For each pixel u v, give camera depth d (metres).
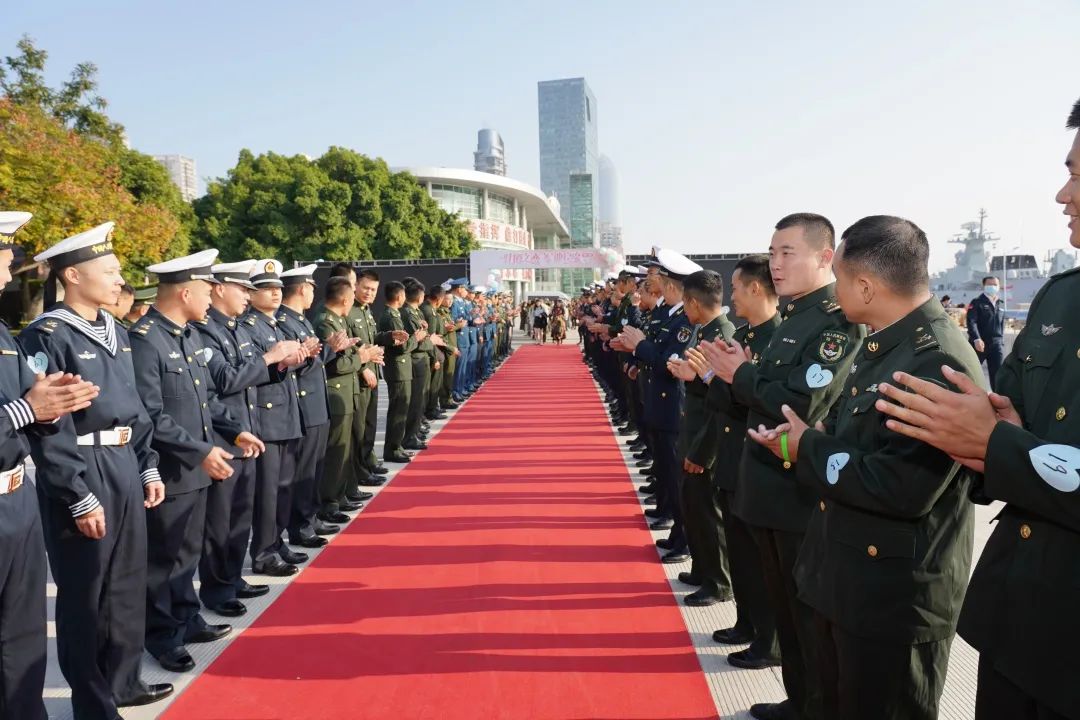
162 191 25.00
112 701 2.79
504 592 3.99
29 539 2.38
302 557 4.59
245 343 4.32
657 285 5.62
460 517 5.42
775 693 2.94
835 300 2.64
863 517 1.91
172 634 3.30
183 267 3.52
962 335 1.93
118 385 2.87
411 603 3.86
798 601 2.49
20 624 2.38
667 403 4.62
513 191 51.59
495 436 8.83
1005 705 1.53
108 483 2.78
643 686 3.00
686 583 4.11
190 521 3.43
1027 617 1.45
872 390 1.95
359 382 6.05
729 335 3.73
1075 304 1.51
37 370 2.57
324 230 29.20
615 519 5.34
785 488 2.60
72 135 18.16
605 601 3.87
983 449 1.45
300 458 4.85
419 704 2.87
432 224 33.50
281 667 3.19
